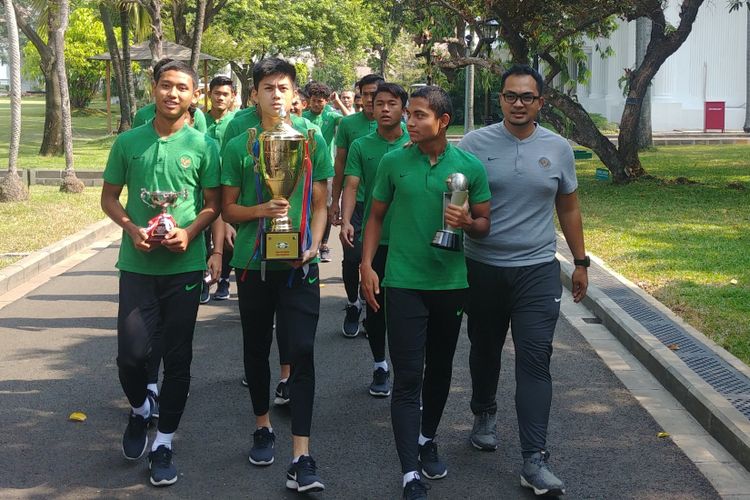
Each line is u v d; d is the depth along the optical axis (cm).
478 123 4572
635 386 698
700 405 617
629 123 1966
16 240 1285
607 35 2048
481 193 505
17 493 503
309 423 505
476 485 516
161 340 593
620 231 1333
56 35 1834
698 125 3844
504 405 655
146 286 520
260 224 512
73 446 573
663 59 1942
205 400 662
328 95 1048
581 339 834
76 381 705
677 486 515
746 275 1019
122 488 511
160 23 2394
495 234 521
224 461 550
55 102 2714
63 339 830
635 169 1983
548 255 525
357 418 628
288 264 509
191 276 520
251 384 536
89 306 961
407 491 475
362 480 524
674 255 1143
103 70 5338
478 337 550
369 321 666
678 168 2314
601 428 608
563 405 654
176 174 520
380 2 2784
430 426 524
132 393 530
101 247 1331
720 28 3828
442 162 496
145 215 523
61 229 1381
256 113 643
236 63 4203
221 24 3734
